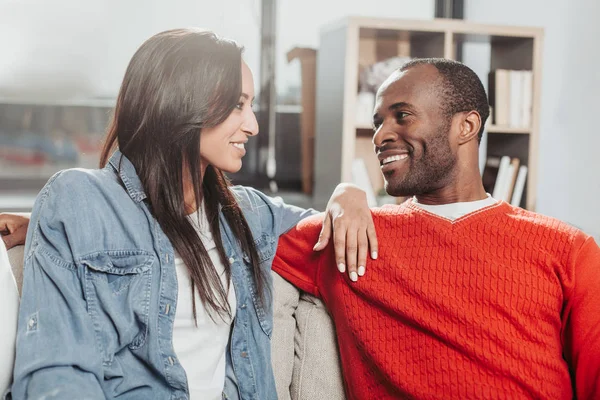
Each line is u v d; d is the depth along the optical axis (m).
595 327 1.21
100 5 4.09
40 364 1.05
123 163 1.25
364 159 3.35
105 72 4.17
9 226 1.34
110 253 1.17
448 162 1.34
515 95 3.24
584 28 3.35
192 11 4.11
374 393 1.33
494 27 3.17
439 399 1.22
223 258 1.31
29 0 4.04
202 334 1.26
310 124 4.08
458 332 1.23
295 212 1.54
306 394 1.44
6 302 1.10
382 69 3.17
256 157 4.19
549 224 1.29
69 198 1.17
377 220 1.39
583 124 3.35
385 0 4.23
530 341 1.22
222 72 1.22
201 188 1.30
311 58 4.02
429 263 1.29
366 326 1.33
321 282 1.44
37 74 4.11
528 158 3.27
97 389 1.08
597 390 1.19
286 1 4.12
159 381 1.19
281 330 1.48
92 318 1.13
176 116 1.21
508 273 1.24
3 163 4.16
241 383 1.31
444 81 1.34
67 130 4.21
